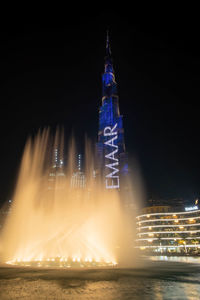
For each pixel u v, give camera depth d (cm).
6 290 2292
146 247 12731
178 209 13225
